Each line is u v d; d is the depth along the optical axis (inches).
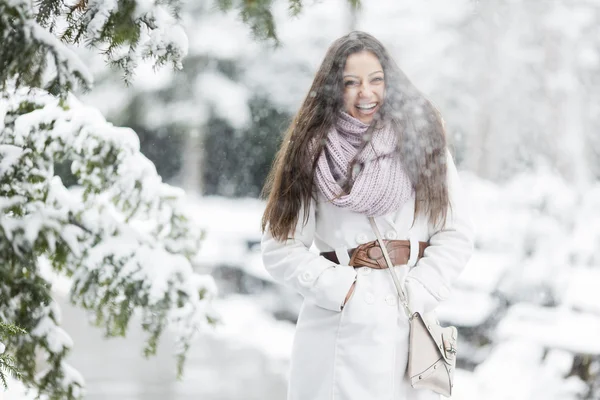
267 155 1190.3
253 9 145.7
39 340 184.7
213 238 826.8
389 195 157.6
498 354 339.3
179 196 210.5
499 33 807.1
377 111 162.1
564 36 757.9
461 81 843.4
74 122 194.5
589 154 756.0
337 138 161.5
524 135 784.3
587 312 371.2
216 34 1081.4
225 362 390.6
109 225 201.3
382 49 163.6
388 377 157.9
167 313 202.8
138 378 343.3
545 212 435.8
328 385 160.4
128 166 201.3
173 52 161.2
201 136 1179.3
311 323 163.9
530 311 377.1
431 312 167.2
